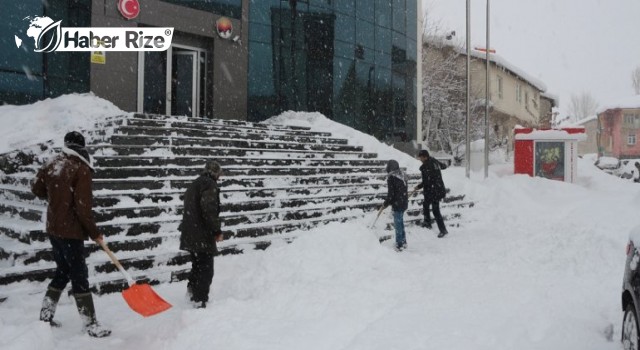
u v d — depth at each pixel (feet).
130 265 20.42
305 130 43.57
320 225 29.50
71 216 14.94
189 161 28.55
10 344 12.84
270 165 33.35
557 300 18.13
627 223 37.63
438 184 32.73
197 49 47.78
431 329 14.58
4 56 36.42
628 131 201.26
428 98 102.22
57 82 38.63
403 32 68.39
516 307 16.83
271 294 18.40
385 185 37.76
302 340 14.06
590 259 24.71
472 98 105.09
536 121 144.25
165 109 45.11
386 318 15.56
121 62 41.60
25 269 18.51
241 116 49.88
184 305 18.04
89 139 29.35
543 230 33.68
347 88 59.77
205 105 48.39
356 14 60.80
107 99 40.78
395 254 24.72
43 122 34.04
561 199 52.01
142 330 15.76
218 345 13.80
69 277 15.49
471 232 34.86
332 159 37.73
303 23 55.11
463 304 17.11
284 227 27.45
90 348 14.34
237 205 26.91
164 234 22.68
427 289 19.08
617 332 15.44
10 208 23.97
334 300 17.33
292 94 54.08
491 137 106.32
